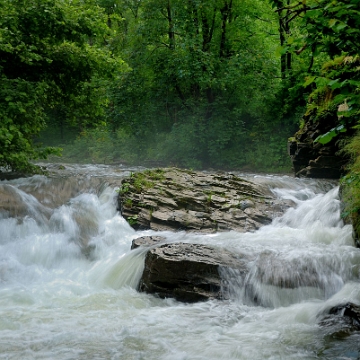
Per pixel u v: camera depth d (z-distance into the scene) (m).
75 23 11.96
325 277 6.24
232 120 20.62
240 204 9.74
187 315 5.62
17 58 11.95
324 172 12.56
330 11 3.54
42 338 4.82
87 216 9.46
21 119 11.31
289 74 19.94
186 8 19.78
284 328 5.07
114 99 21.28
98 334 4.94
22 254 8.13
